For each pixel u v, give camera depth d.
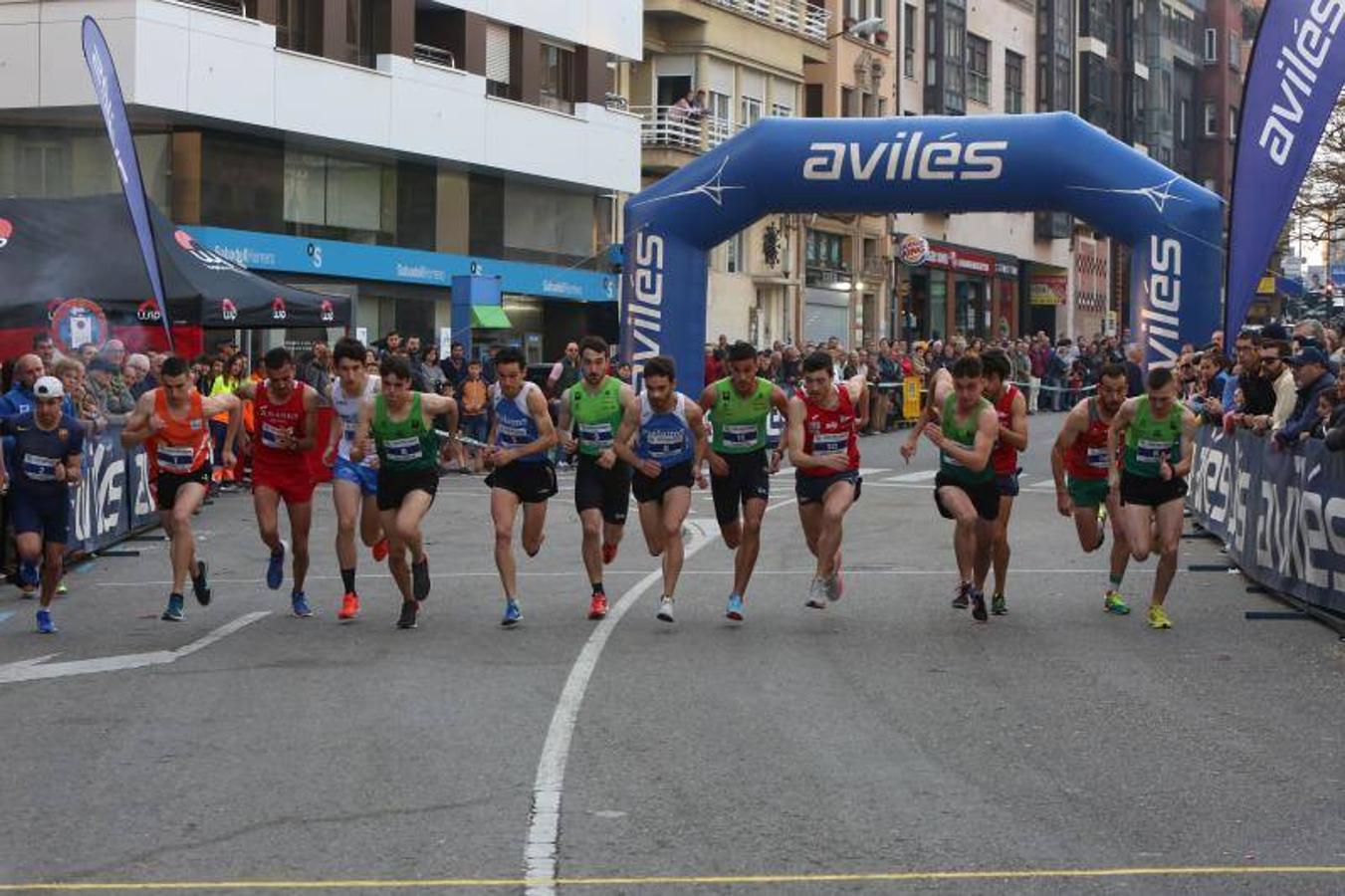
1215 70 101.94
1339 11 19.77
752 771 8.85
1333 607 13.57
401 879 6.95
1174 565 13.80
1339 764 9.09
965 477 14.26
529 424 13.89
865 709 10.50
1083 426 14.52
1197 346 25.97
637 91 54.59
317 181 40.09
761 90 58.09
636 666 11.97
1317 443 13.99
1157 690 11.18
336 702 10.68
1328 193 42.41
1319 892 6.80
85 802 8.22
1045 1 81.12
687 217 27.80
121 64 34.09
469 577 17.09
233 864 7.17
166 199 36.66
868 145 26.64
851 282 63.75
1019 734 9.80
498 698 10.80
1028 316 81.19
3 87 34.75
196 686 11.24
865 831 7.69
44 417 13.41
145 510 21.11
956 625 13.97
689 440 14.05
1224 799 8.30
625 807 8.10
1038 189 26.39
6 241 24.06
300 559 14.43
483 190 45.88
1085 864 7.18
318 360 27.02
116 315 24.02
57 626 14.02
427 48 43.09
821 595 14.12
